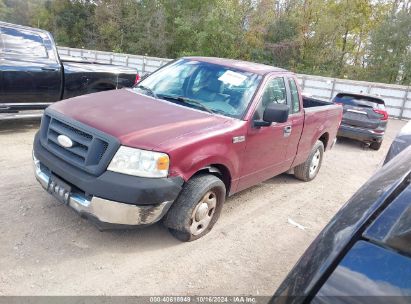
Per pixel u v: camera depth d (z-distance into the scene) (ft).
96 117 11.57
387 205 4.52
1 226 11.87
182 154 10.89
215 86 14.79
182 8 142.51
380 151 35.50
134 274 10.52
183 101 14.28
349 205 5.00
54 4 173.99
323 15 125.49
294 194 18.94
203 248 12.32
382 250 3.95
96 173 10.44
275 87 15.80
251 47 127.24
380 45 115.65
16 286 9.41
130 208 10.25
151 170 10.36
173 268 11.03
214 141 11.99
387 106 68.59
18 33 21.65
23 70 21.11
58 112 12.21
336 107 21.90
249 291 10.49
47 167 11.76
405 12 114.52
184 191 11.66
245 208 16.20
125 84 27.63
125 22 150.30
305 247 13.51
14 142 20.79
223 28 124.57
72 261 10.69
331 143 22.80
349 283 3.83
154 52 145.69
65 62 24.13
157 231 12.91
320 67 123.13
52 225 12.34
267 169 15.98
